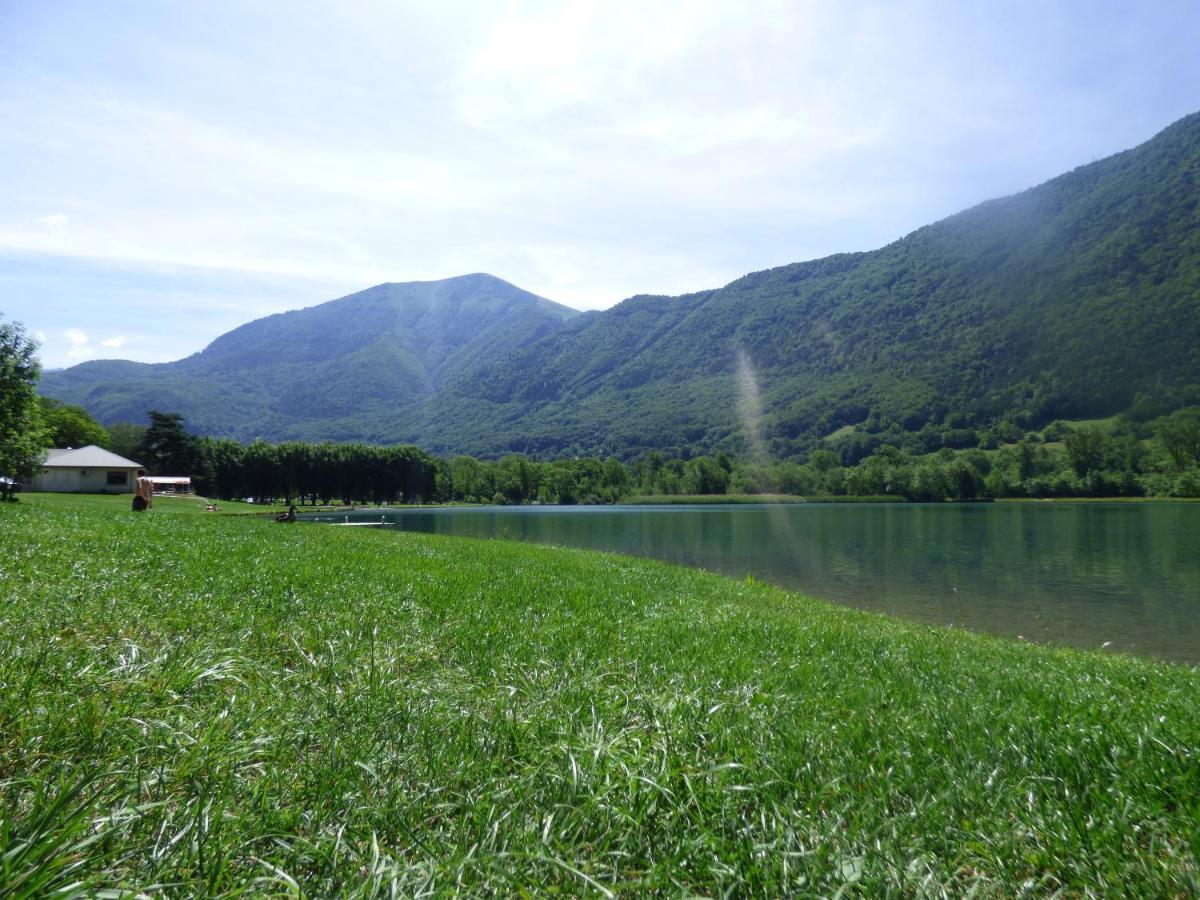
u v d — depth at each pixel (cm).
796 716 486
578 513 11725
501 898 231
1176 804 355
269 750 342
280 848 247
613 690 502
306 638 620
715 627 959
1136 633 1792
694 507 14338
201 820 247
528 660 609
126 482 8169
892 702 565
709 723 424
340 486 13800
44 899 184
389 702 435
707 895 243
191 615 649
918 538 5409
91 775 266
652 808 295
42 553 941
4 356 3166
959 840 297
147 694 393
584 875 227
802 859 266
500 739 379
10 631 491
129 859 236
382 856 247
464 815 284
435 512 12062
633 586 1476
